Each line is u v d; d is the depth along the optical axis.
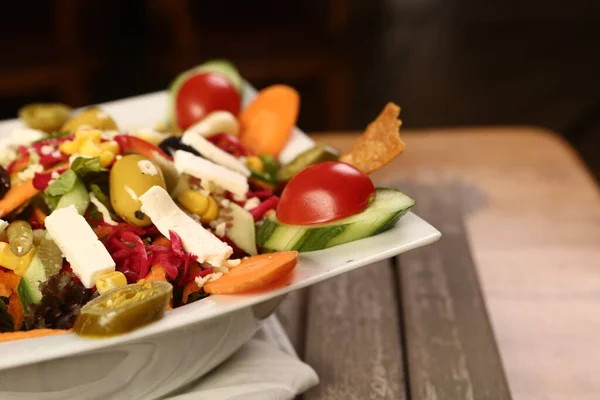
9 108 1.07
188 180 0.37
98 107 0.48
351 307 0.41
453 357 0.38
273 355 0.37
